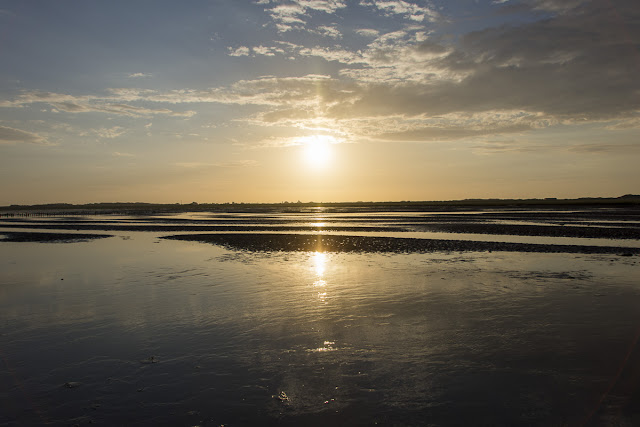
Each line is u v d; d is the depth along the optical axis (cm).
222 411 733
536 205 16512
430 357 958
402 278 1833
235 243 3341
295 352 995
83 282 1820
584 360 926
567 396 770
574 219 6331
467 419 699
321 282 1764
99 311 1352
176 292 1605
